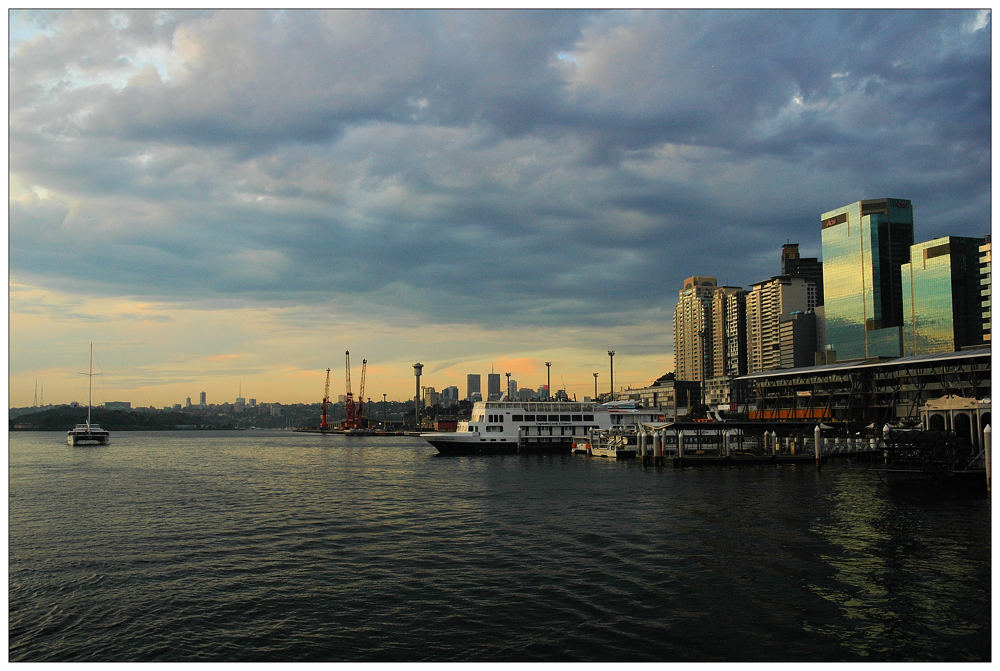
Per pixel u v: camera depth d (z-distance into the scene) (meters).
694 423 110.44
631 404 165.25
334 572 41.50
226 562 44.47
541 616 32.81
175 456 168.25
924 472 80.25
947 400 92.88
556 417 147.00
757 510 60.72
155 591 37.97
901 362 156.75
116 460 149.88
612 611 33.34
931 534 49.72
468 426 145.25
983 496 68.19
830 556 43.38
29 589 38.62
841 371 172.50
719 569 40.50
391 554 46.09
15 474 110.94
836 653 28.11
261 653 28.98
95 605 35.66
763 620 31.92
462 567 42.09
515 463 121.56
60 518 62.59
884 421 164.12
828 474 92.31
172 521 60.53
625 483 83.81
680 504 64.88
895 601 34.44
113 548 49.06
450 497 74.56
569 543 48.12
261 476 106.06
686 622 31.75
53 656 29.08
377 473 108.81
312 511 65.94
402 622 32.38
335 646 29.59
